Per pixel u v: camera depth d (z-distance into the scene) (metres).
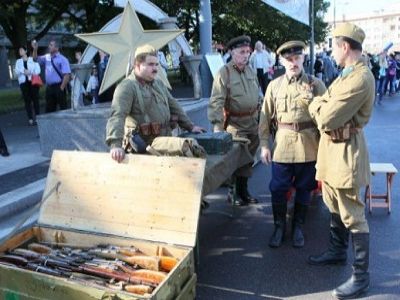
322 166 3.11
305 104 3.52
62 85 8.33
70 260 2.86
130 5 5.88
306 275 3.40
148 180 2.98
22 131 8.58
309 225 4.36
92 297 2.36
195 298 3.12
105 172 3.10
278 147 3.71
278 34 25.83
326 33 34.06
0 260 2.87
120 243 2.97
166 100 3.58
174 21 7.66
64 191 3.19
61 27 28.81
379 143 7.89
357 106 2.83
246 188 4.95
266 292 3.19
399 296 3.06
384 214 4.57
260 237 4.12
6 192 4.61
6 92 24.64
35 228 3.19
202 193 3.02
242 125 4.50
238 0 21.03
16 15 17.41
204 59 8.55
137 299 2.25
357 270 3.07
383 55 15.02
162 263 2.78
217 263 3.64
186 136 3.75
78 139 5.86
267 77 12.77
